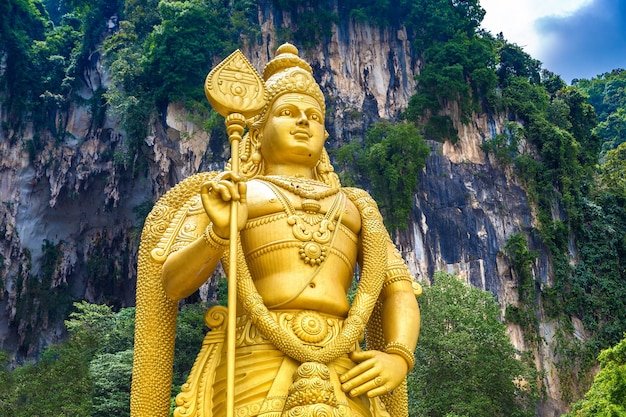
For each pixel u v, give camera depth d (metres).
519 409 27.14
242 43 47.97
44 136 47.53
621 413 23.14
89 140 47.94
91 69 49.06
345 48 50.31
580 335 41.84
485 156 47.06
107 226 47.53
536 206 45.88
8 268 45.16
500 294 42.16
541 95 51.88
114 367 24.77
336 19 50.28
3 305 44.84
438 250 42.88
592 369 39.97
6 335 44.41
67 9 60.41
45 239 46.81
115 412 23.33
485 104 49.12
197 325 30.84
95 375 24.11
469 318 28.84
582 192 49.88
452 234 43.50
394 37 51.28
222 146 43.81
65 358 22.86
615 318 43.03
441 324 28.78
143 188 46.81
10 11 48.81
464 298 30.31
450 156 46.47
